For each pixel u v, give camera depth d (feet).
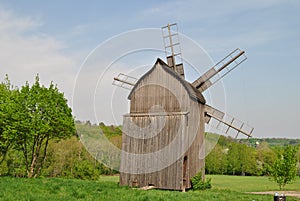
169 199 50.29
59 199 44.70
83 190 54.44
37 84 101.60
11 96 100.22
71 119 103.81
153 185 74.13
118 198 48.60
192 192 65.98
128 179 76.23
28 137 98.02
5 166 128.57
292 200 69.51
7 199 41.86
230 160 196.13
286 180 88.48
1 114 94.94
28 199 42.80
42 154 136.56
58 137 104.68
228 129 88.69
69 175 134.92
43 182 63.87
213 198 56.49
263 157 196.24
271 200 59.52
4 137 94.53
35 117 97.35
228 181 150.41
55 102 102.01
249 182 147.23
